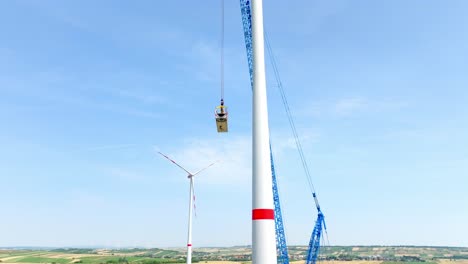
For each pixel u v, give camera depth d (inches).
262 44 1378.0
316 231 3823.8
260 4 1422.2
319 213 3873.0
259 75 1331.2
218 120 1847.9
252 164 1248.8
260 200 1195.3
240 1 3405.5
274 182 3346.5
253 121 1286.9
